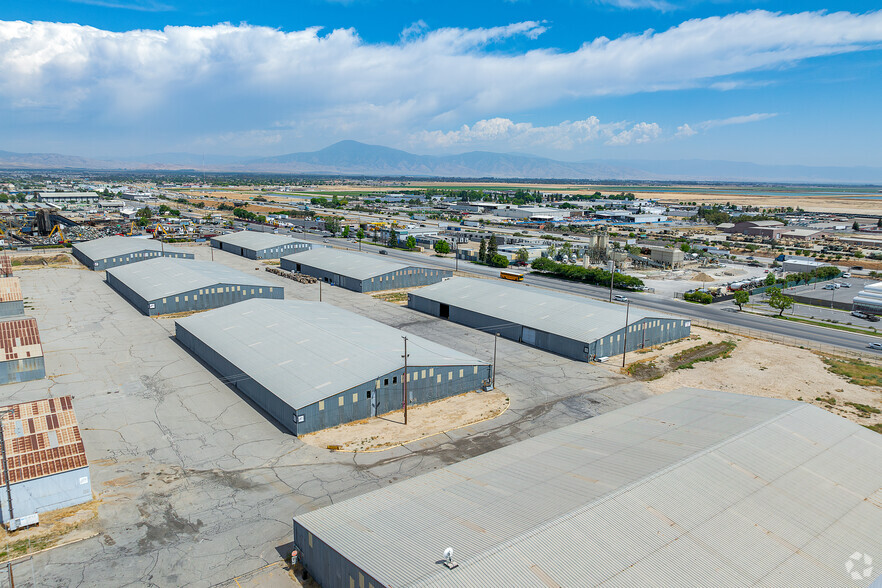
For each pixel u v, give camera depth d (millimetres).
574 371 75062
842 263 179875
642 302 118625
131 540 38688
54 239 189750
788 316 110062
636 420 51188
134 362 74875
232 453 50969
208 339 75375
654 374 74875
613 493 35438
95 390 65188
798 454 42312
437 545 31219
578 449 44906
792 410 49156
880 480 40375
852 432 46562
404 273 130375
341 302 112812
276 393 57375
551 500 35594
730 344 88750
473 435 55500
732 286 136000
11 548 37438
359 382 58188
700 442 43281
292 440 53625
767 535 33375
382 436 54875
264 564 36562
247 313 84188
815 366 78250
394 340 73375
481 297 101625
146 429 55469
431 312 105188
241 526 40469
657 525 33156
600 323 84000
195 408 60562
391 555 30594
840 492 38375
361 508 37000
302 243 173125
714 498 36125
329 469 48438
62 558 36625
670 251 164625
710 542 32250
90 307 104875
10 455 43312
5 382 66562
